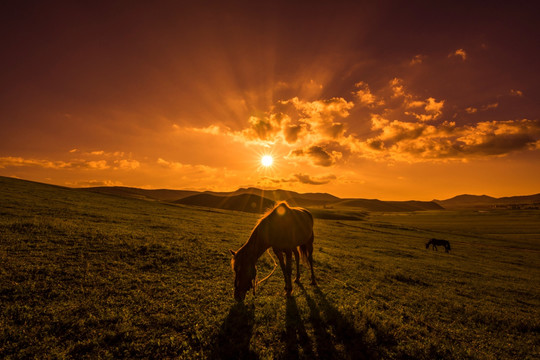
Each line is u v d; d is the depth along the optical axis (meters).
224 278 8.25
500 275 17.05
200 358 4.12
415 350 4.88
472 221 101.50
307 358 4.39
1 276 6.22
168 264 9.12
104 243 10.50
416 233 51.03
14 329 4.28
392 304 7.65
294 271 10.16
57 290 5.97
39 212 16.94
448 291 10.48
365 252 20.02
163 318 5.16
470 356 4.93
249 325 5.29
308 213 9.02
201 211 42.62
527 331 6.95
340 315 5.98
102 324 4.79
